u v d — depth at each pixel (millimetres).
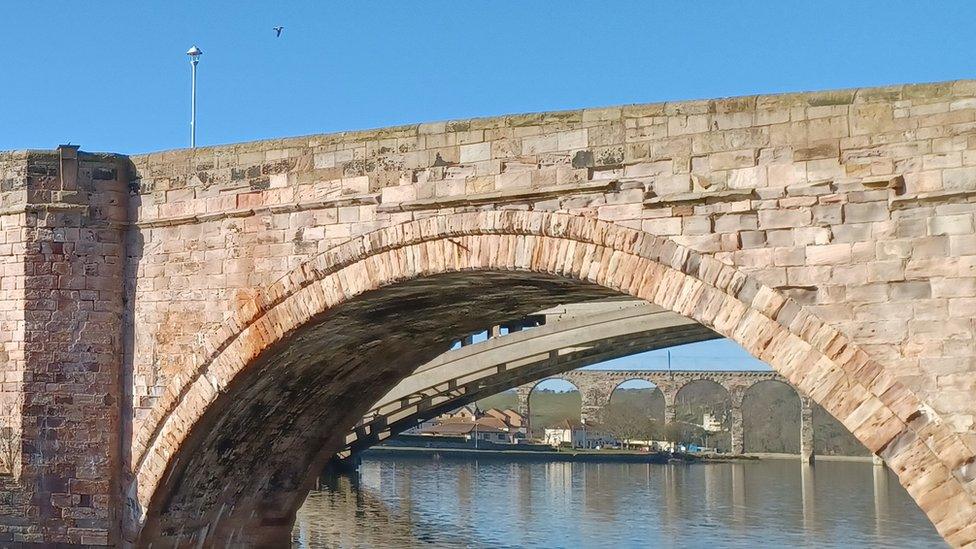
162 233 23359
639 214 18219
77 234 23531
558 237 18797
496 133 19688
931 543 35969
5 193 23734
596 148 18766
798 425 118125
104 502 23250
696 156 17953
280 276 21750
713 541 36281
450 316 24453
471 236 19594
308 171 21578
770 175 17328
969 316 15680
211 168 22734
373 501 48656
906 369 15961
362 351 24844
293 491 28125
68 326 23422
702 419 126562
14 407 23375
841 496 54781
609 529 39344
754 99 17562
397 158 20594
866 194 16547
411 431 109375
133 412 23422
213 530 26047
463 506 47062
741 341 17109
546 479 64750
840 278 16547
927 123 16266
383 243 20344
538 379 47750
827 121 17000
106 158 23688
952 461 15469
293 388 24516
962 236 15875
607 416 105062
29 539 23234
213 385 22250
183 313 22906
